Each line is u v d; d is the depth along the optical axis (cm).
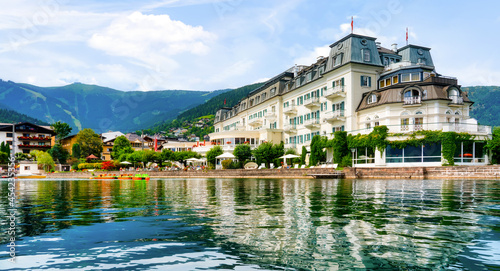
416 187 1978
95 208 1165
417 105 3944
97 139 10056
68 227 803
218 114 10700
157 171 5728
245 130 7488
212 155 6322
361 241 649
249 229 761
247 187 2330
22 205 1283
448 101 3909
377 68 4694
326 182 2864
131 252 587
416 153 3731
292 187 2238
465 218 878
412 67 4175
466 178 2998
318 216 928
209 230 755
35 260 545
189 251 591
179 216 955
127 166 7650
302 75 5838
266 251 588
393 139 3847
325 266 509
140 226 807
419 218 881
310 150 5038
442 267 502
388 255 561
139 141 12231
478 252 575
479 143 3703
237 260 539
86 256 566
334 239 665
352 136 4281
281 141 6425
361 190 1834
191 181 3750
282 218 902
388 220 858
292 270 492
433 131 3612
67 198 1588
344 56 4681
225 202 1316
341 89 4694
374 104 4238
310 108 5569
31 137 9156
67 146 10681
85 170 7312
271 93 6800
